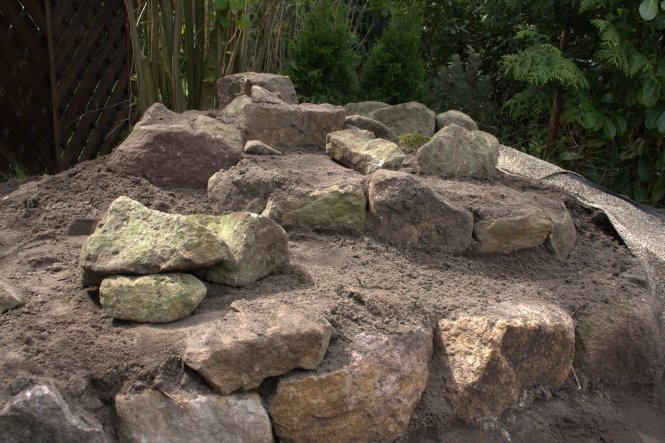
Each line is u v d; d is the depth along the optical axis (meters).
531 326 2.95
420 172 4.10
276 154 4.08
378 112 5.18
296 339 2.50
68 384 2.30
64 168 5.76
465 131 4.19
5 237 3.40
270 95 4.43
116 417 2.34
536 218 3.65
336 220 3.53
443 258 3.48
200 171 3.88
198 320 2.68
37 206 3.73
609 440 3.03
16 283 2.88
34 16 5.33
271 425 2.52
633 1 5.60
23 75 5.39
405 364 2.71
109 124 6.14
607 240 4.02
